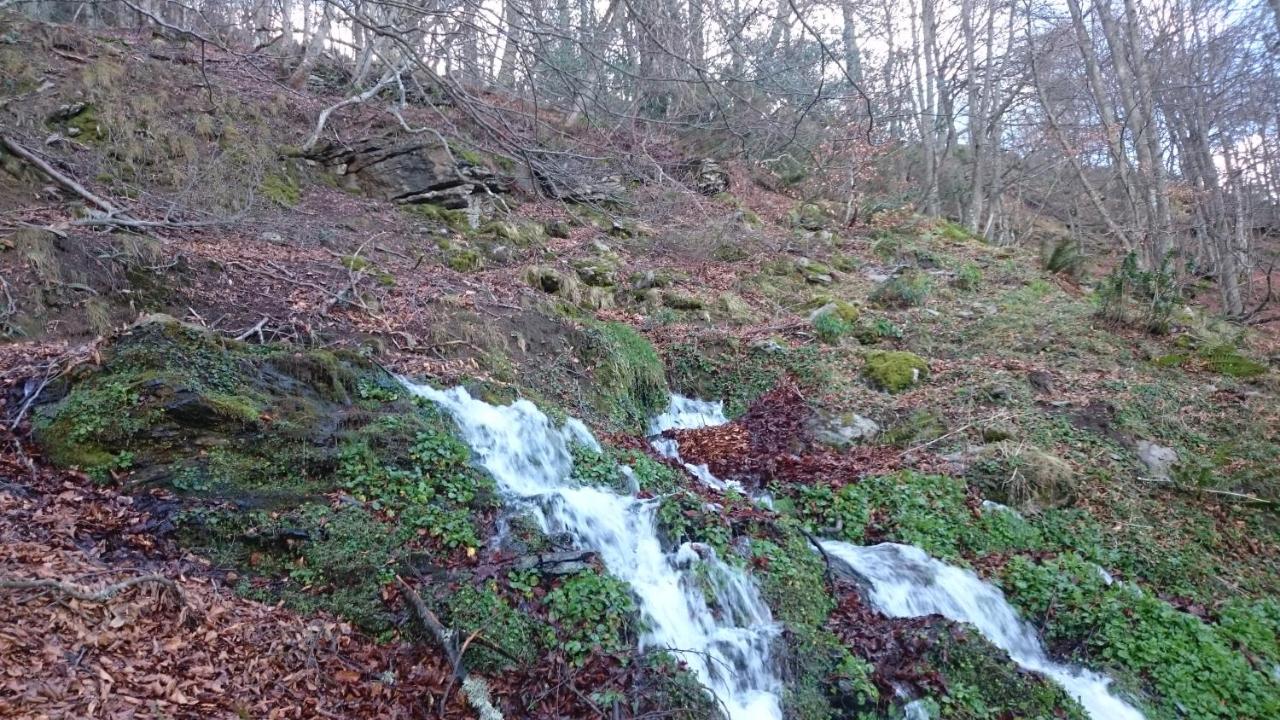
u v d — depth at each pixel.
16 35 13.61
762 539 7.45
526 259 14.28
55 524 5.21
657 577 6.66
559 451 8.41
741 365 12.63
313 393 7.21
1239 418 10.36
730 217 17.88
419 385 8.19
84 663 4.11
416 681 5.01
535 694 5.10
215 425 6.30
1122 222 28.00
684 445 10.65
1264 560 8.32
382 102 17.83
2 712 3.55
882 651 6.40
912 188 27.70
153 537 5.42
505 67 11.59
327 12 14.22
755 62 9.07
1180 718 6.39
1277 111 22.25
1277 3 16.45
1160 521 8.75
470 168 16.12
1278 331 17.02
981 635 6.64
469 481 6.85
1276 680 6.78
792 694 5.92
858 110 20.64
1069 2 20.64
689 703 5.29
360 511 6.10
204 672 4.43
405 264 11.98
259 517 5.79
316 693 4.65
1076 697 6.41
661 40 8.36
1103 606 7.23
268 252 10.70
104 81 13.43
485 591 5.66
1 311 7.36
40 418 6.16
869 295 15.65
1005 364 12.03
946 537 8.31
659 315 13.79
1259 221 28.45
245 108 15.34
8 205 9.59
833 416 11.03
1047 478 8.99
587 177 12.42
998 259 18.67
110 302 8.19
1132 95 20.73
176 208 11.01
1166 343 12.72
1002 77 26.12
